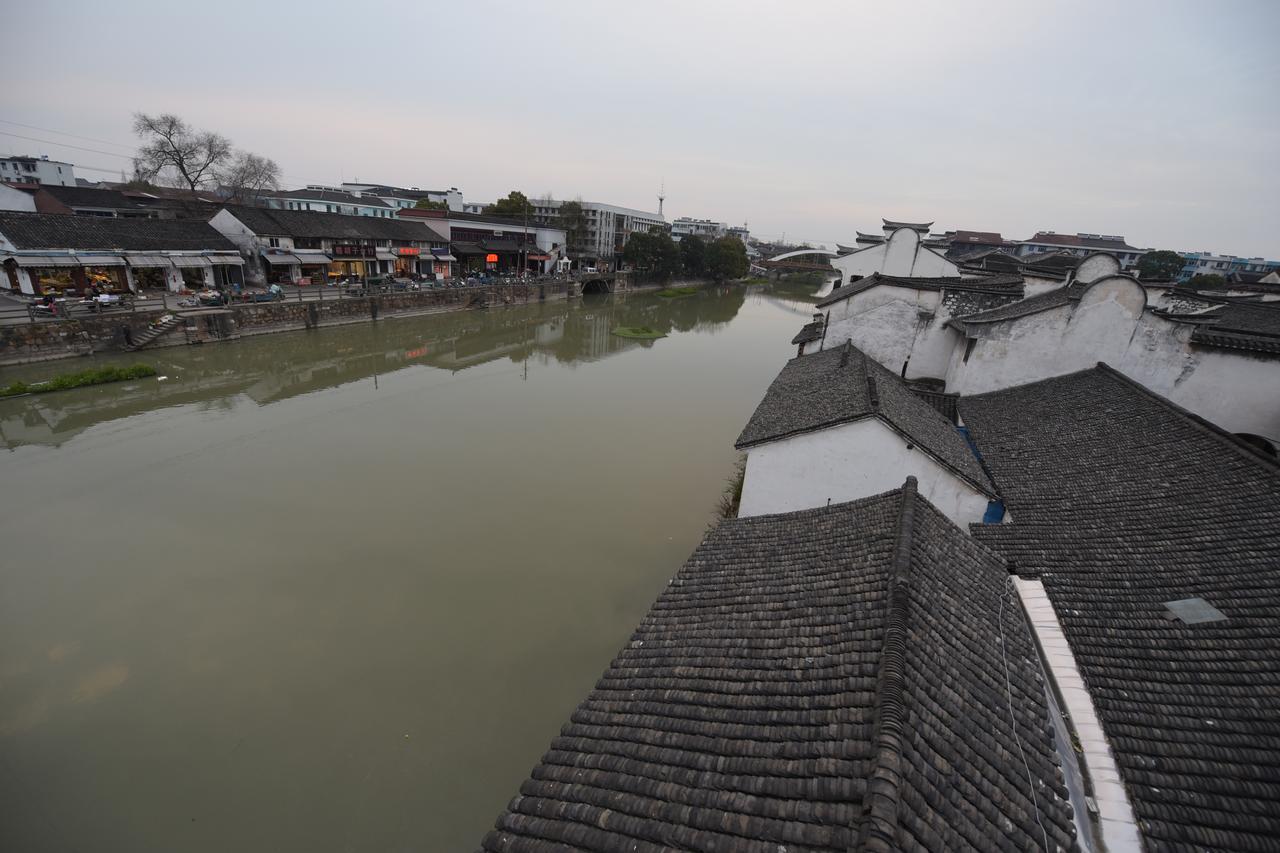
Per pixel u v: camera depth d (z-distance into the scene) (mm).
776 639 8609
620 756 7258
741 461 29812
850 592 9055
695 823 5883
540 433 31953
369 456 27766
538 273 89875
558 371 45531
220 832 11289
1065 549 12617
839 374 22203
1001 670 8180
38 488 22984
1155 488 13695
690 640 9336
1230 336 19875
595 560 20453
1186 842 7242
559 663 15766
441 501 23906
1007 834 5836
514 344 54531
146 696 14102
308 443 28766
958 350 24859
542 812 6637
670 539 22109
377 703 14234
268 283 55125
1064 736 8250
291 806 11805
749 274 147625
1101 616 10656
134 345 37781
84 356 35750
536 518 23031
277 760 12703
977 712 7125
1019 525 13953
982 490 15914
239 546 20094
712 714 7516
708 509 24609
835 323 28984
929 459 16094
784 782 6027
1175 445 14898
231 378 37469
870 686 6902
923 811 5430
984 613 9312
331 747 13055
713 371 48438
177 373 36875
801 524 12148
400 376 41219
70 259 40344
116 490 23219
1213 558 11094
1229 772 7871
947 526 11094
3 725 13195
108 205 60750
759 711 7285
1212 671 9180
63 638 15695
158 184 77938
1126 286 20328
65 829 11227
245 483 24375
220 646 15734
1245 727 8320
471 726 13750
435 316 60438
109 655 15227
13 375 32312
